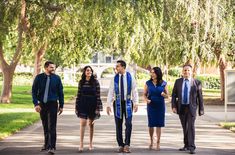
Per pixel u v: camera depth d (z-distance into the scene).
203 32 31.86
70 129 19.83
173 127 20.94
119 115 14.09
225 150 14.53
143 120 24.14
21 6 26.44
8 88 34.44
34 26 30.30
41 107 13.76
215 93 53.75
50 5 27.28
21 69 95.25
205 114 28.11
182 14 27.61
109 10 16.78
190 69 14.16
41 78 13.80
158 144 14.56
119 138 14.20
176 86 14.23
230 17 31.53
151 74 14.73
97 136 17.66
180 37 32.12
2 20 24.73
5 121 22.02
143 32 17.67
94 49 39.00
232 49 33.78
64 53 40.06
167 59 34.50
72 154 13.58
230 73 23.06
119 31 17.81
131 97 14.20
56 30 34.53
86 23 28.27
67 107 32.94
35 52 35.62
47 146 14.09
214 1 29.70
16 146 15.02
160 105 14.53
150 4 17.12
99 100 14.27
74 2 21.20
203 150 14.48
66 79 81.31
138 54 32.03
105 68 92.06
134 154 13.64
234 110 31.78
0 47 33.81
